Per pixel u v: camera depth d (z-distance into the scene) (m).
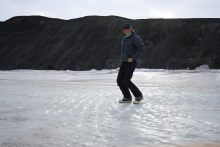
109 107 3.04
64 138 1.58
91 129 1.84
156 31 66.94
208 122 2.07
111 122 2.11
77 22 82.50
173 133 1.71
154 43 63.72
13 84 8.44
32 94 4.61
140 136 1.63
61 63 64.25
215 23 65.25
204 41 59.81
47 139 1.55
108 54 64.25
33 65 65.56
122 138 1.58
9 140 1.53
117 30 73.06
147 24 71.38
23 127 1.90
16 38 82.50
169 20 71.25
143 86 7.75
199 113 2.54
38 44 75.00
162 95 4.46
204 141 1.50
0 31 96.19
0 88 6.21
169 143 1.46
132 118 2.30
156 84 8.94
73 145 1.42
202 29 63.47
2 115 2.44
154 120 2.19
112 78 14.83
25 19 101.94
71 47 70.50
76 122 2.11
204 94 4.62
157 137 1.60
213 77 12.73
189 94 4.64
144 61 58.25
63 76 17.55
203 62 53.59
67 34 77.00
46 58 67.56
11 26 99.38
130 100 3.57
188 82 9.84
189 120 2.17
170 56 57.88
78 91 5.37
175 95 4.45
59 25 83.75
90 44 70.00
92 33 74.56
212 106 3.06
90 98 3.99
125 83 3.46
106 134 1.69
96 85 8.23
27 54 71.38
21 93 4.80
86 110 2.79
